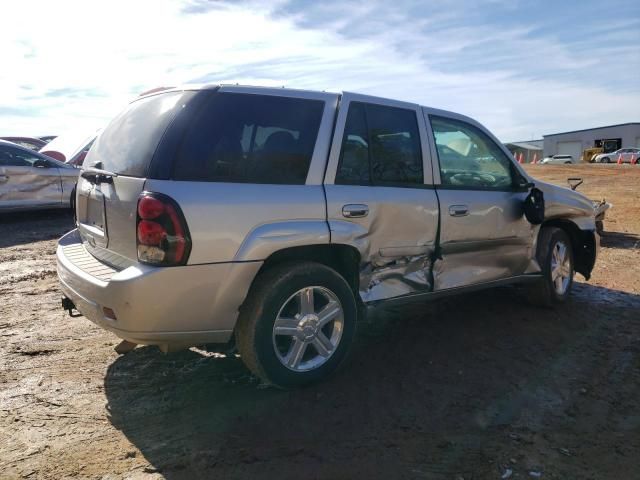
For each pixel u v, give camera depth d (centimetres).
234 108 341
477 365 408
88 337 457
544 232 533
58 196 1134
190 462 283
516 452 296
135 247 317
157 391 360
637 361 421
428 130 432
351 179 377
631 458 293
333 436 309
